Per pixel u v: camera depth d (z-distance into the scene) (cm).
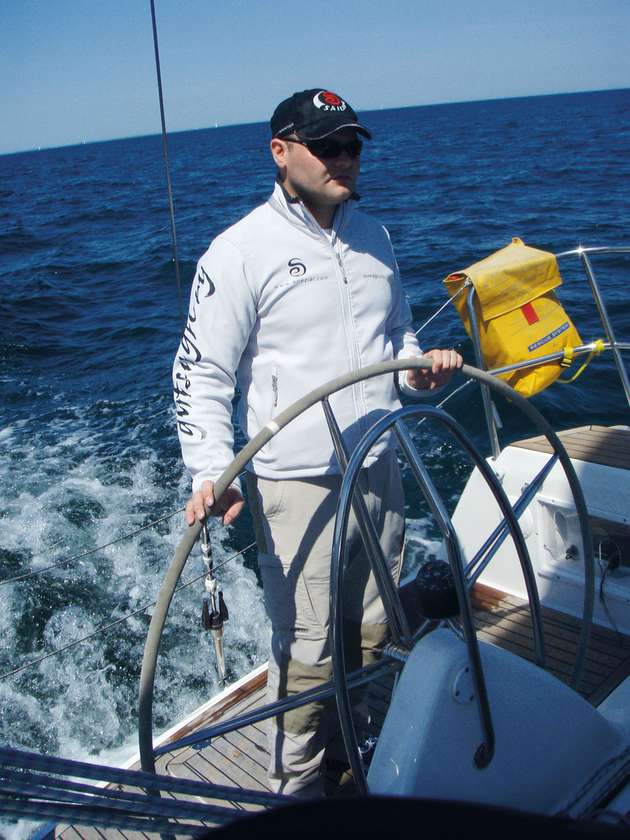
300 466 166
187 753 225
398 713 148
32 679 388
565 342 270
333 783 193
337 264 164
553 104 15012
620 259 1134
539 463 268
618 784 168
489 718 147
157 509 554
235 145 8650
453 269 1269
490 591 277
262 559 176
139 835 197
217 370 160
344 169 156
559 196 2128
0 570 480
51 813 112
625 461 263
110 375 922
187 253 1784
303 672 174
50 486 598
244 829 87
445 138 5859
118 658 397
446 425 153
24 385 897
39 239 2362
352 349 166
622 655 239
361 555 176
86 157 10756
